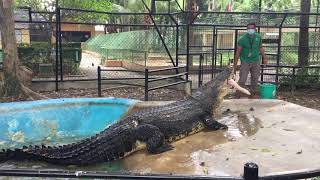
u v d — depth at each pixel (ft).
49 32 49.49
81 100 25.72
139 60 55.42
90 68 54.95
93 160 16.71
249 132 20.16
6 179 13.69
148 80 31.73
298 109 24.31
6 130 22.48
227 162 15.67
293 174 7.45
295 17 46.32
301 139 18.53
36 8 61.82
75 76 42.80
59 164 16.87
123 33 60.70
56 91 36.24
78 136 22.20
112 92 36.06
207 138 19.43
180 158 16.47
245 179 6.81
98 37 70.85
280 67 37.32
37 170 7.41
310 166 14.98
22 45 45.62
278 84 38.34
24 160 17.28
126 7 94.02
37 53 44.01
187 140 19.24
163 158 16.58
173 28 48.34
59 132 22.95
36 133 22.52
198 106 20.88
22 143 20.67
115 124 18.34
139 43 56.18
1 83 31.04
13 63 31.19
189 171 14.76
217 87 21.85
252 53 31.30
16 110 23.75
